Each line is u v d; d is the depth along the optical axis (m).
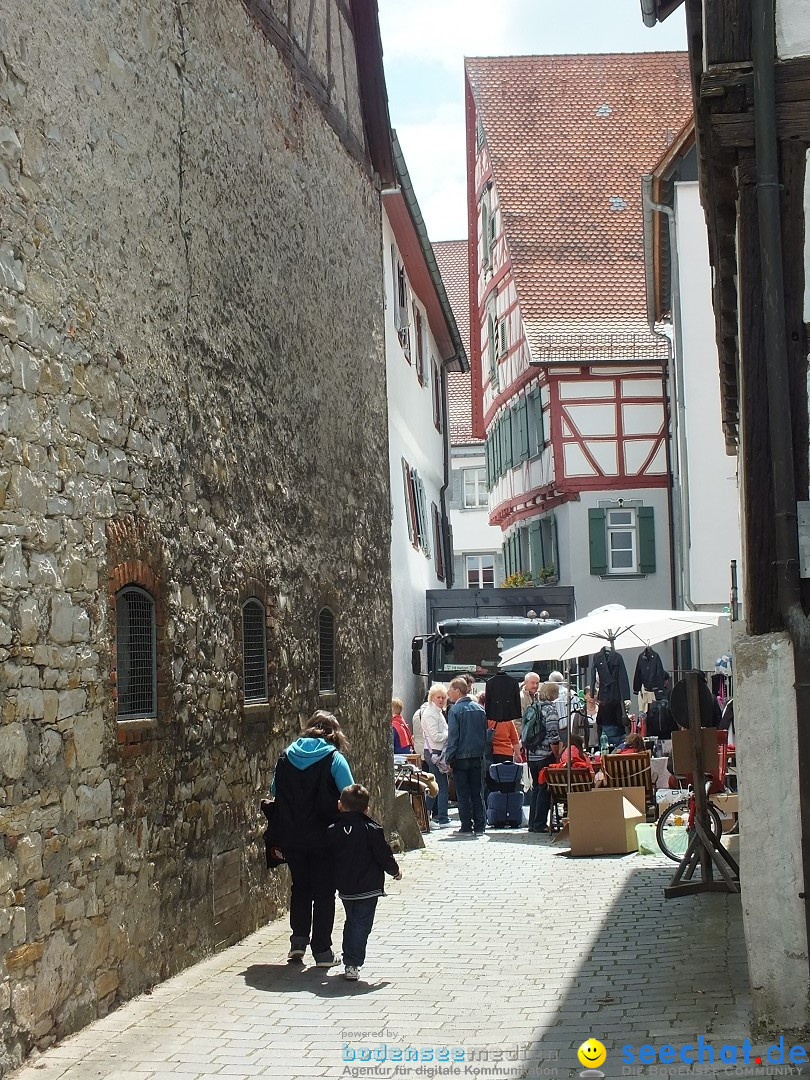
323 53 19.19
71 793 11.95
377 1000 13.09
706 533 29.91
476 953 14.55
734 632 13.31
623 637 21.62
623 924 15.40
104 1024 12.15
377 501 20.86
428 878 18.34
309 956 14.56
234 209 15.93
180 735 14.16
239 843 15.30
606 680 25.66
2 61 11.27
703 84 11.59
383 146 21.09
